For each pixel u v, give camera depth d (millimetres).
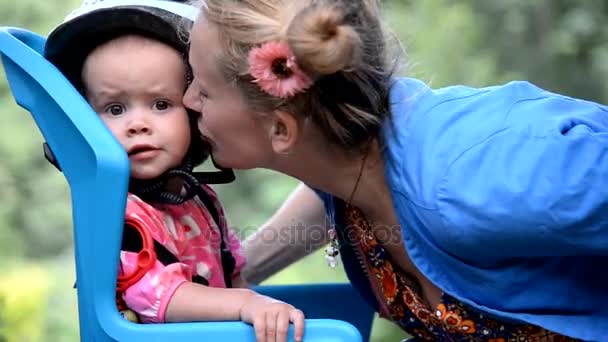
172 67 3412
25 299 7285
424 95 3285
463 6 10188
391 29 3242
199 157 3609
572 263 3260
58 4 11281
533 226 2955
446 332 3480
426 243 3205
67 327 9945
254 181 10820
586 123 3078
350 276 3674
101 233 3164
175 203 3506
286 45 3000
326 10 2949
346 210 3562
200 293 3207
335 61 2951
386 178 3268
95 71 3412
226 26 3086
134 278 3244
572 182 2934
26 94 3293
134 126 3367
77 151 3221
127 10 3357
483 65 9555
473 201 2988
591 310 3285
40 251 11633
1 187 11383
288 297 4098
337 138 3197
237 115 3199
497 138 3043
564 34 10570
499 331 3404
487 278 3201
